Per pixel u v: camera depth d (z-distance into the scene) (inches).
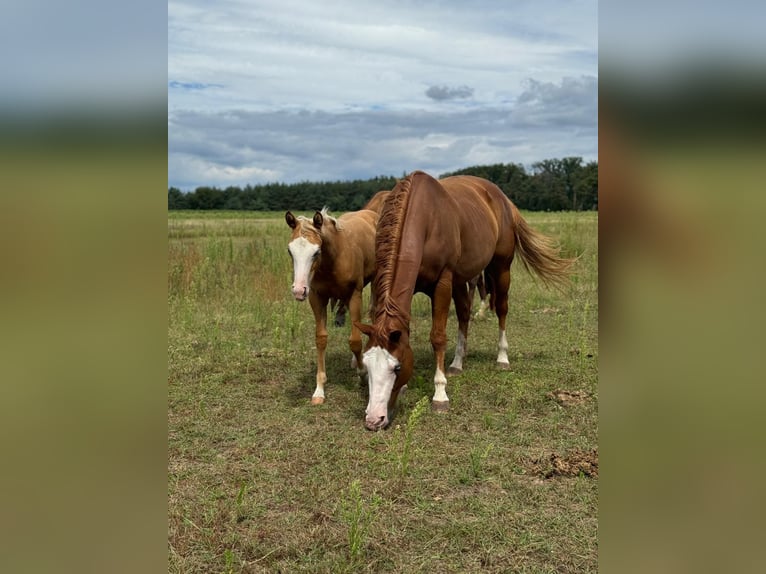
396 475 129.9
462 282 196.1
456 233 179.8
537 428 157.6
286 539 106.8
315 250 163.9
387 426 158.4
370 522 109.0
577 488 124.0
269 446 148.2
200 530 108.6
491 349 241.9
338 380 204.7
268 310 303.6
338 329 274.8
